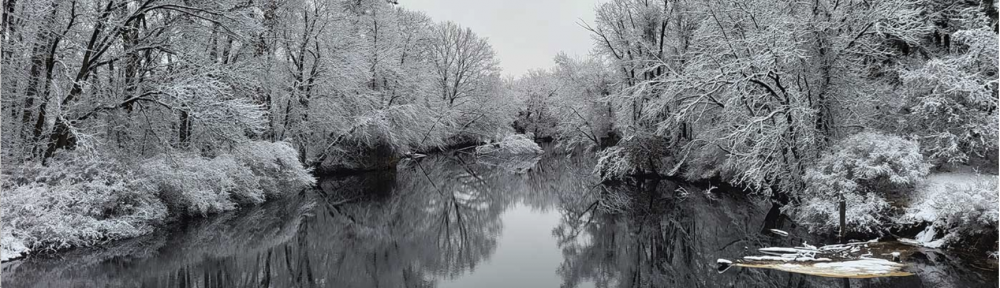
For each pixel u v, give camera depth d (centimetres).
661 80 1583
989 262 898
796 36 1291
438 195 2181
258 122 1410
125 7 1259
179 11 1295
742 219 1449
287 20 2059
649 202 1814
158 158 1353
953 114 1184
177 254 1111
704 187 1989
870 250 1012
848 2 1313
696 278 972
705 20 1597
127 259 1049
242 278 988
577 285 964
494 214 1788
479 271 1075
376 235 1435
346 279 1016
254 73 1717
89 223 1098
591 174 2586
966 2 1506
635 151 2167
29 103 1231
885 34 1409
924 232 1040
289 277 1014
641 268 1077
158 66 1318
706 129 1812
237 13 1328
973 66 1258
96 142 1206
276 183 1820
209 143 1603
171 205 1364
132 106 1328
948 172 1217
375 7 2767
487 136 4378
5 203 1012
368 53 2500
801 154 1314
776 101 1380
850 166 1167
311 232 1421
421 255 1222
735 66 1377
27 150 1208
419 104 2958
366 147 2694
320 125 2230
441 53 4038
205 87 1259
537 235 1434
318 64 2156
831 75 1325
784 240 1166
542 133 5444
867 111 1367
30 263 974
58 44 1223
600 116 2653
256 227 1411
